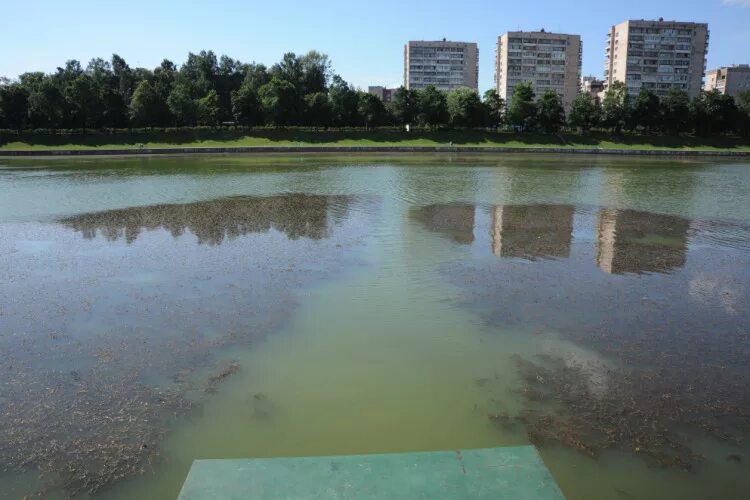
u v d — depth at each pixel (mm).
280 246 17328
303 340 10109
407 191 31047
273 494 4098
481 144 80062
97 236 18938
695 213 24625
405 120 88250
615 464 6582
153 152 66562
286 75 98562
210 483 4227
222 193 29969
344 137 80312
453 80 146750
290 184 34312
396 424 7391
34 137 70312
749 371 9047
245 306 11867
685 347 9953
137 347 9844
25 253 16641
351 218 22359
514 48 132000
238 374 8820
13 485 6250
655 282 13906
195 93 93250
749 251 17406
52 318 11266
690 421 7535
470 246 17516
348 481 4234
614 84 92062
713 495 6078
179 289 13031
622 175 42188
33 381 8648
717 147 81562
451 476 4301
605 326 10898
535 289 13156
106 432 7254
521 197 29016
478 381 8602
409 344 9953
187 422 7457
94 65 99438
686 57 127750
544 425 7379
